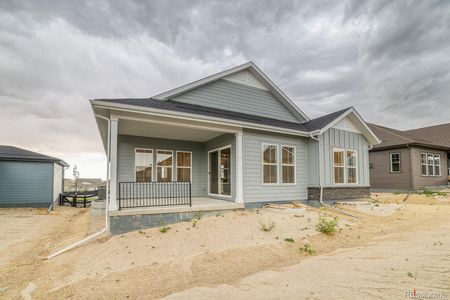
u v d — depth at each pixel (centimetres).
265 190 883
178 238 542
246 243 525
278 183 921
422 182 1559
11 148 1562
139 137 976
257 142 884
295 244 536
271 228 608
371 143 1159
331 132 1020
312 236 587
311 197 983
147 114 654
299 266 414
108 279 379
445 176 1748
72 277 395
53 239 696
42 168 1454
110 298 323
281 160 941
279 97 1145
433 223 695
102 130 792
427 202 1074
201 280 375
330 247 535
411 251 447
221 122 760
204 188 1096
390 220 763
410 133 2278
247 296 298
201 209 713
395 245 501
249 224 639
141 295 330
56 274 412
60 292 343
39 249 589
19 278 411
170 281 371
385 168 1666
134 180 948
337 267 385
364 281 317
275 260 458
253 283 346
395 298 264
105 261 450
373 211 870
